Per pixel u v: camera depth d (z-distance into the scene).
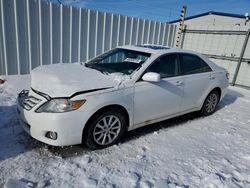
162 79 3.96
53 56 6.66
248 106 6.37
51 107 2.95
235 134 4.36
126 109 3.48
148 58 3.93
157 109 3.98
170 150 3.55
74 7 6.65
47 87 3.15
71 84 3.13
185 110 4.62
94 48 7.45
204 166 3.18
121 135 3.60
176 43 10.08
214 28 9.06
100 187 2.60
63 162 3.01
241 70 8.60
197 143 3.87
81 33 7.01
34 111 3.01
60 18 6.48
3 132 3.58
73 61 7.09
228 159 3.42
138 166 3.06
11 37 5.86
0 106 4.45
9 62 6.01
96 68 4.06
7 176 2.65
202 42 9.51
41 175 2.72
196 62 4.74
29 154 3.12
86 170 2.89
